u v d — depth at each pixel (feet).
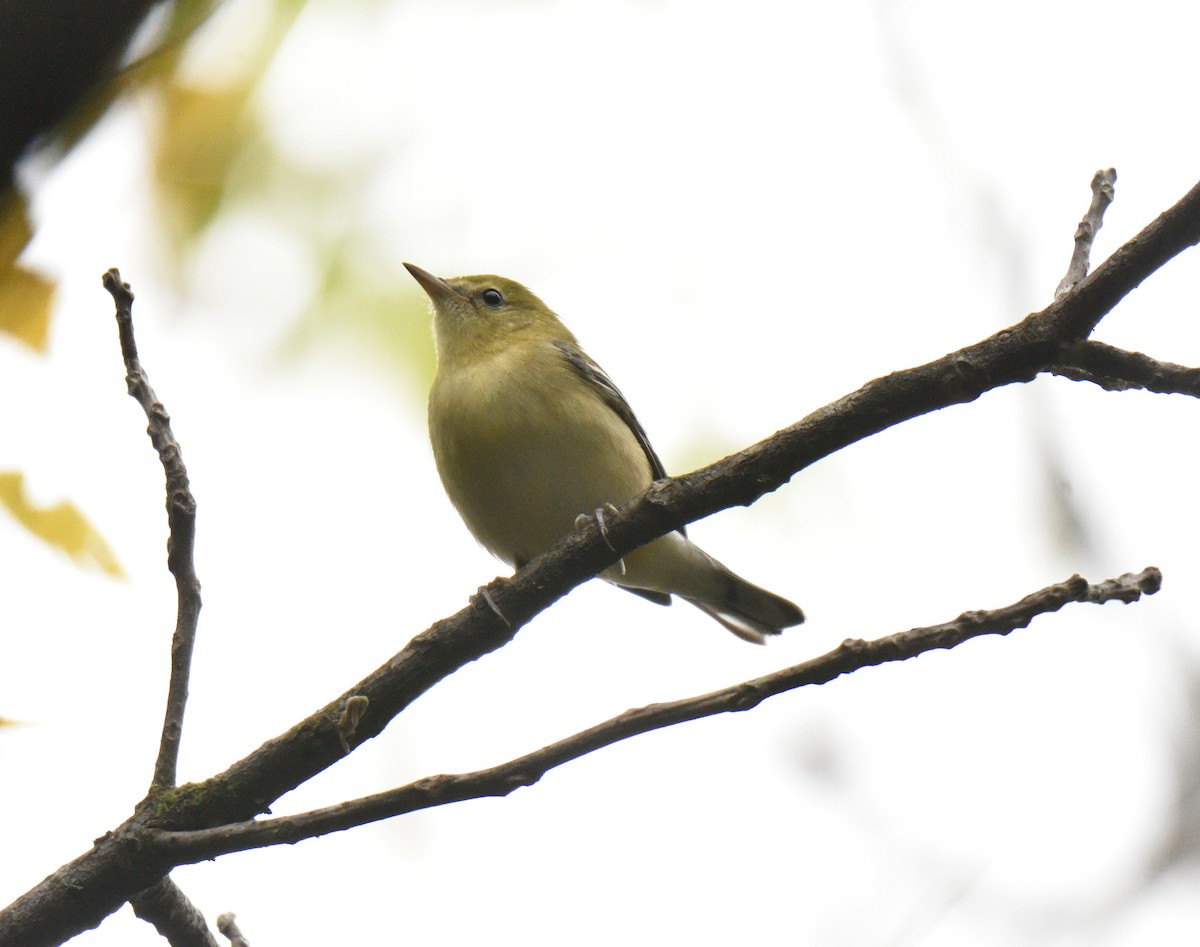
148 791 25.16
